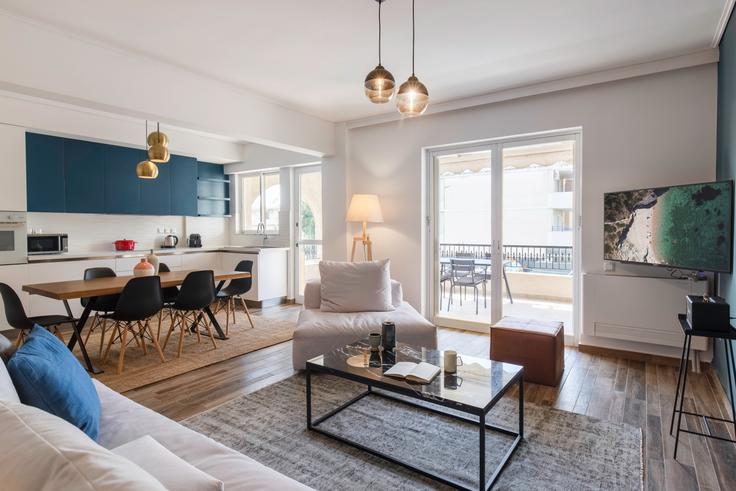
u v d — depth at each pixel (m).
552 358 3.07
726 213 2.69
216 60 3.48
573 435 2.35
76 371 1.62
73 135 5.04
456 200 4.88
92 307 3.89
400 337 3.39
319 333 3.33
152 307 3.61
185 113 3.72
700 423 2.49
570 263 4.16
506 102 4.32
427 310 5.11
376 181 5.29
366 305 3.77
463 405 1.84
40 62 2.85
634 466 2.04
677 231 3.07
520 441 2.27
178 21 2.82
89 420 1.49
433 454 2.16
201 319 4.62
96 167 5.50
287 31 2.97
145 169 4.33
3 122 4.39
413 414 2.61
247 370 3.44
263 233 6.98
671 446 2.24
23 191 4.58
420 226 4.97
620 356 3.72
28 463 0.75
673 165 3.52
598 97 3.83
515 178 4.46
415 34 3.04
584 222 3.90
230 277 4.46
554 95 4.05
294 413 2.63
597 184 3.85
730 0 2.62
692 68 3.44
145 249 6.35
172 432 1.56
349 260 5.53
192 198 6.64
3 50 2.69
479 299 4.74
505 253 4.54
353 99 4.52
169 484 0.96
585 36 3.09
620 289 3.60
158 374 3.34
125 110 3.35
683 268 3.02
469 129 4.56
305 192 6.47
